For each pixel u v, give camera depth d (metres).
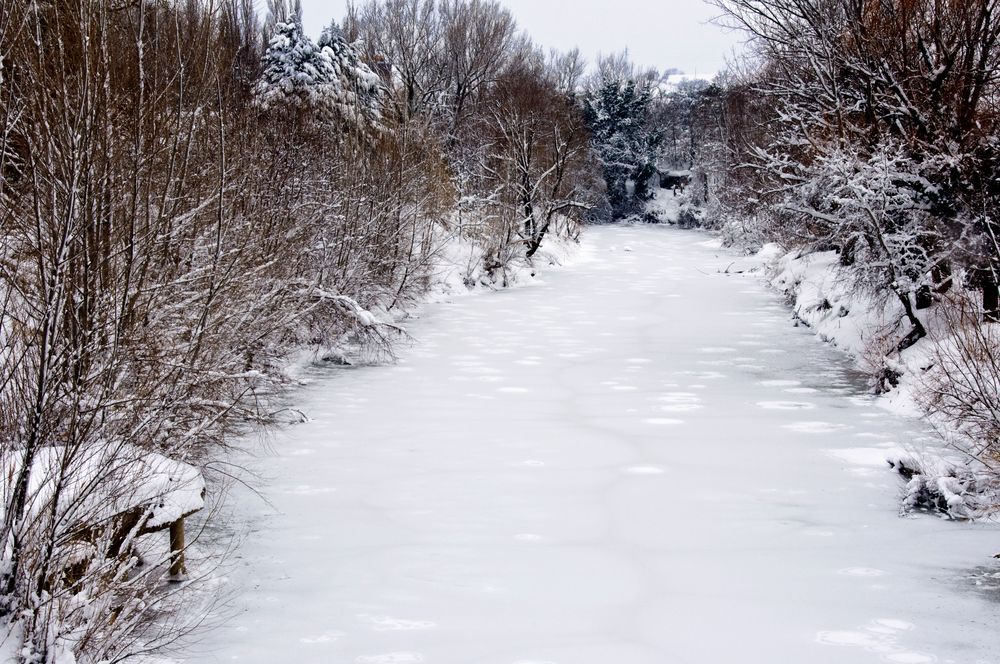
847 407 13.84
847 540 8.33
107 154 6.53
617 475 10.44
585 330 22.11
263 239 12.02
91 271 6.65
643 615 6.68
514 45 66.69
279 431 12.34
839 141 15.62
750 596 7.06
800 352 18.83
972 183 14.36
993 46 15.24
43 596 4.95
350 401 14.44
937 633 6.35
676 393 15.00
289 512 9.07
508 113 41.06
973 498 9.18
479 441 11.99
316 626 6.42
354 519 8.88
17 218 6.17
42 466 5.55
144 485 6.13
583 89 87.06
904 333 16.06
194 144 9.91
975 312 10.87
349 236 19.39
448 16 55.78
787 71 19.12
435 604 6.87
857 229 15.66
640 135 76.69
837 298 20.03
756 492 9.81
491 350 19.36
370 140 24.00
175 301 8.91
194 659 5.83
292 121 19.30
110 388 6.43
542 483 10.14
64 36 6.57
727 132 53.91
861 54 15.84
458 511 9.16
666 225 70.31
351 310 17.81
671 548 8.14
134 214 6.93
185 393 7.88
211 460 9.74
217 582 7.11
